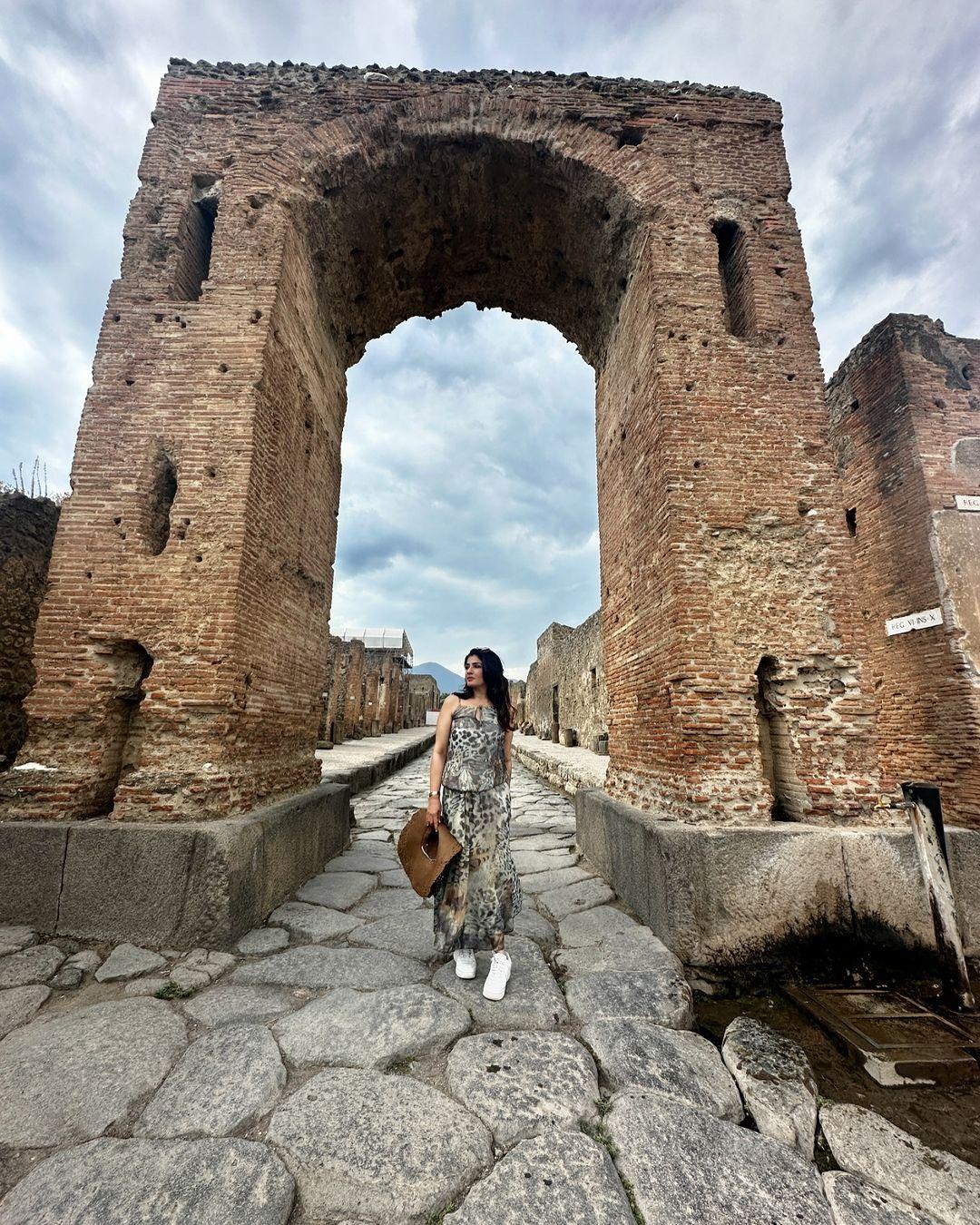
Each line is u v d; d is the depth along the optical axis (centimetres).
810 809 431
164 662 422
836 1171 200
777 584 474
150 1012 279
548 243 697
